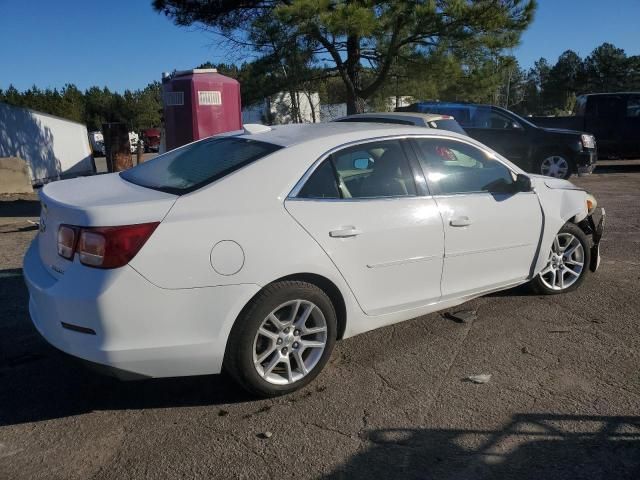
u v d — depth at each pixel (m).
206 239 3.17
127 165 14.57
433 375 3.84
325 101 24.17
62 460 2.93
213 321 3.20
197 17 18.42
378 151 4.01
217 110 9.37
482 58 18.00
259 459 2.95
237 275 3.23
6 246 7.44
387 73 18.58
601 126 16.55
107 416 3.35
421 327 4.63
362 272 3.75
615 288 5.54
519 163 13.19
